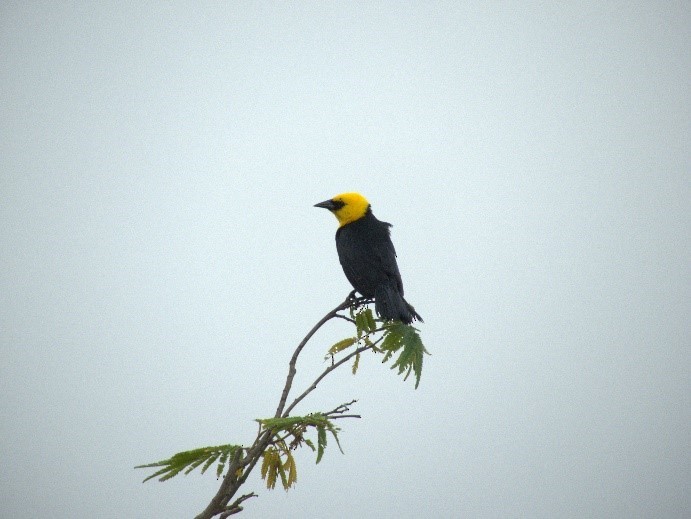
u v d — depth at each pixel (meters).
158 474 6.43
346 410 6.97
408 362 8.41
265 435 6.65
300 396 7.61
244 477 6.53
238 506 6.44
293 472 6.55
